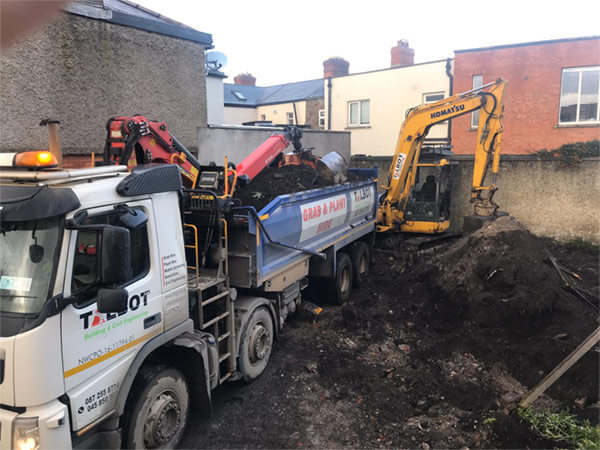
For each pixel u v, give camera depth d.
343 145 16.92
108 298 3.02
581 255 11.66
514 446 4.29
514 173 12.92
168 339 4.02
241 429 4.60
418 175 11.71
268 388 5.36
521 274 6.89
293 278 6.33
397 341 6.67
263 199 5.96
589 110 14.88
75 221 3.05
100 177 3.54
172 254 4.10
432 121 10.55
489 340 6.32
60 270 2.99
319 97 24.12
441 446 4.34
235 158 10.59
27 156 3.08
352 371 5.69
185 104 9.11
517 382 5.50
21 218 2.92
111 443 3.46
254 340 5.36
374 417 4.83
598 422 4.49
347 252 9.00
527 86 15.40
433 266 8.67
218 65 14.83
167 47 8.58
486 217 10.12
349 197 8.23
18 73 6.31
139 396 3.67
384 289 8.93
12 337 2.85
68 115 7.03
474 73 16.09
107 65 7.52
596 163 12.04
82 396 3.16
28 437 2.84
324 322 7.29
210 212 4.97
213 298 4.69
